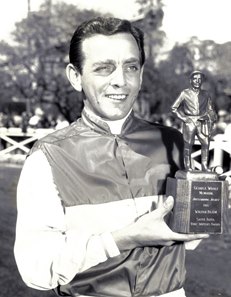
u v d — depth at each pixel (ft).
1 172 44.29
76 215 6.02
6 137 51.85
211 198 5.65
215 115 5.93
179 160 6.52
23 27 79.46
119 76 5.85
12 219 30.37
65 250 5.57
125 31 5.90
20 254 5.75
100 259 5.59
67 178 6.04
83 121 6.38
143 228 5.47
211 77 82.94
